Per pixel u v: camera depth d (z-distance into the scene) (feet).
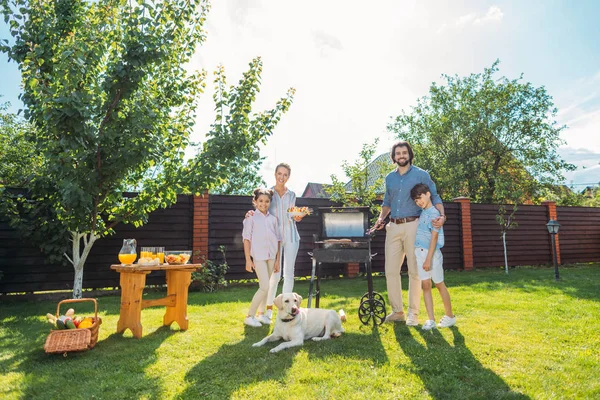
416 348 9.79
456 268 32.48
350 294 20.06
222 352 9.66
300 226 27.66
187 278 12.57
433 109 60.34
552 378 7.73
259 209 13.62
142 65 16.06
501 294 18.56
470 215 33.45
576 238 38.24
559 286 21.39
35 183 17.47
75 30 17.01
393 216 13.85
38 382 7.65
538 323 12.44
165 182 19.26
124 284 11.72
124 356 9.43
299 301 10.78
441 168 53.31
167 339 10.98
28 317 14.85
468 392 7.08
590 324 12.26
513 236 35.29
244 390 7.14
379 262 29.81
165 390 7.23
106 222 21.49
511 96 55.47
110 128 15.71
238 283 26.17
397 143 13.78
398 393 7.03
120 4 18.11
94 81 16.33
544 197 58.70
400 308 13.65
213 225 25.04
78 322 10.18
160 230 23.52
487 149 56.03
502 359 8.99
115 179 16.52
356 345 10.23
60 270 20.92
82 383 7.62
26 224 18.44
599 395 6.96
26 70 15.24
